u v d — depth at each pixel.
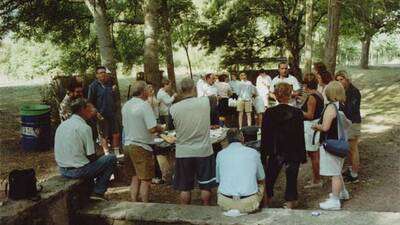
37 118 11.43
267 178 6.61
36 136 11.44
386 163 8.91
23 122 11.49
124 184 8.30
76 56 19.00
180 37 25.50
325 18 24.72
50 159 10.66
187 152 6.32
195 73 35.88
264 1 22.89
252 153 5.76
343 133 6.45
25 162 10.42
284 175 8.80
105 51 12.02
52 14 15.66
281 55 24.97
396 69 31.84
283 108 6.39
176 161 6.43
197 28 24.44
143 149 6.61
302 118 6.44
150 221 5.70
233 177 5.64
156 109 10.38
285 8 23.30
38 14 15.27
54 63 20.08
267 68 25.39
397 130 12.11
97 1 11.95
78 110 6.16
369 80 25.97
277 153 6.43
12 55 23.92
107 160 6.26
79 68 18.95
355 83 25.31
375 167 8.67
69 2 15.48
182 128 6.30
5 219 4.83
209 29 23.80
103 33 12.01
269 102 13.93
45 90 15.85
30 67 21.84
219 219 5.50
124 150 6.77
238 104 13.86
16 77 30.62
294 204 6.77
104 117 9.70
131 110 6.58
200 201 7.53
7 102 22.98
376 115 14.84
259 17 24.47
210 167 6.39
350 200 7.02
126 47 20.41
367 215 5.36
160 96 10.94
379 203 6.82
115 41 20.30
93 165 6.13
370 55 43.81
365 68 33.50
